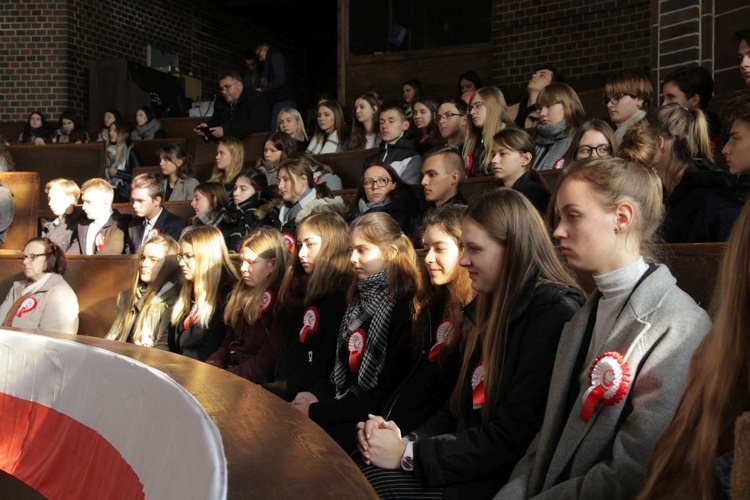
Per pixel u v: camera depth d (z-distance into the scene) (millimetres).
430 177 4293
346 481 1130
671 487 1358
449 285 2713
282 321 3703
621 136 4805
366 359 2973
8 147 8227
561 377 2002
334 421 2926
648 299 1865
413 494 2195
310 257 3492
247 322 3898
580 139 3900
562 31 10430
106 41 13383
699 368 1370
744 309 1253
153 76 13367
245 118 8695
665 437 1412
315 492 1083
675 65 6727
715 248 2486
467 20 11375
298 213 5117
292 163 5281
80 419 2283
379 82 11891
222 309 4180
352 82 12070
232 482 1133
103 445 2096
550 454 1970
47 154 8258
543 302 2203
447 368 2668
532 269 2256
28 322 4777
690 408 1353
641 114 4828
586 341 2010
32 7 12719
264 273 3896
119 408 2059
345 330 3148
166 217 6008
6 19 12734
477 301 2414
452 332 2664
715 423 1264
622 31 10000
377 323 2990
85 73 13000
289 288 3713
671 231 3098
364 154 6352
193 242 4160
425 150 6418
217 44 15914
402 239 3094
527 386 2152
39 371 2555
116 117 10562
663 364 1774
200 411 1499
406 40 11766
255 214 5504
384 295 3029
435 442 2211
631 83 4832
